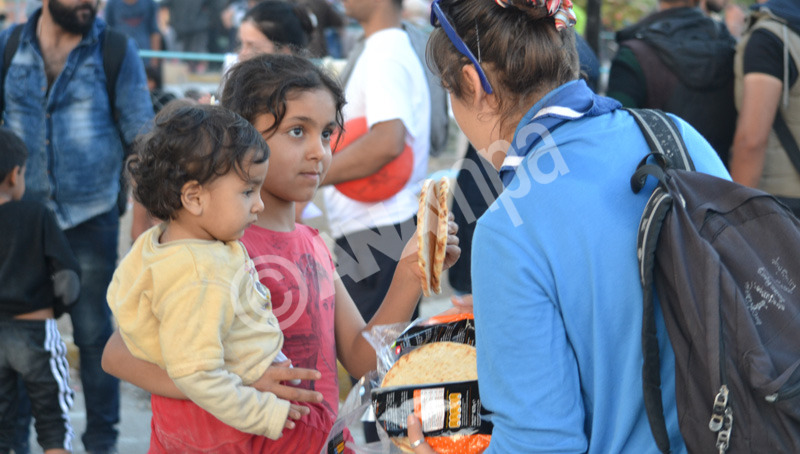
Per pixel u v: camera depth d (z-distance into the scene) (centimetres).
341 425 331
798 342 243
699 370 245
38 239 564
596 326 257
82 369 632
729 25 1210
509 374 259
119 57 628
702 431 244
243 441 316
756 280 250
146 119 634
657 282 256
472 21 283
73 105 621
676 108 648
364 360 365
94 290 632
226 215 295
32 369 563
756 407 240
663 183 260
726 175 291
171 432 322
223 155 288
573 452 256
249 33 630
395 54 558
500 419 263
